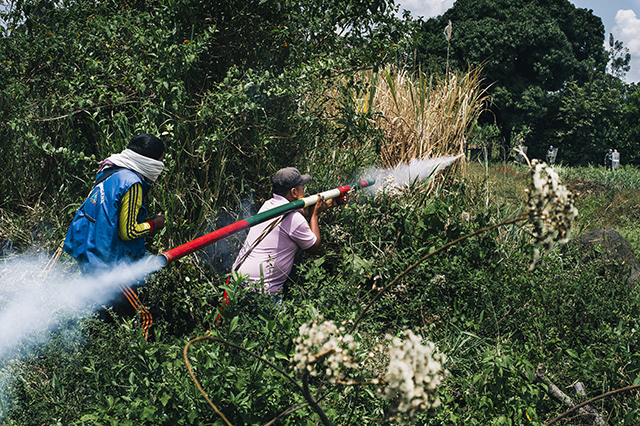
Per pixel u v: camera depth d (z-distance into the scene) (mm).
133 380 1980
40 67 3572
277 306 2488
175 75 3217
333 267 3424
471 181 5152
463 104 5398
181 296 2818
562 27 25625
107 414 1754
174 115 3180
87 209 2445
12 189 3457
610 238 4125
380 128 4570
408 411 1196
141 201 2480
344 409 2018
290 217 2961
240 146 3535
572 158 25828
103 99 3135
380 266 3209
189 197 3348
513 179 8859
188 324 2869
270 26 3703
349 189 3408
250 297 2490
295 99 3756
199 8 3541
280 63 3711
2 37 3525
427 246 3287
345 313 2557
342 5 3660
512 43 22703
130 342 2098
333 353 1297
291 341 1986
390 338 1230
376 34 3736
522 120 23734
